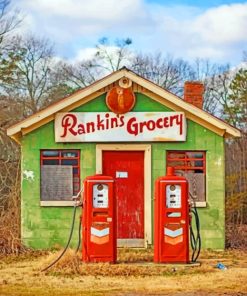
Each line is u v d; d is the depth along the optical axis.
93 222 15.66
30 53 46.25
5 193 23.81
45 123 19.39
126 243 19.30
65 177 19.36
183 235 15.87
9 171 25.53
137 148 19.38
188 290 12.99
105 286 13.38
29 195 19.28
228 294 12.55
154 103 19.41
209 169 19.48
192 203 18.08
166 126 19.39
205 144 19.48
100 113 19.36
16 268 15.80
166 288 13.19
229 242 20.41
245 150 40.25
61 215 19.25
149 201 19.31
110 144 19.36
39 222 19.23
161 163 19.39
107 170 19.39
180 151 19.50
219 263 16.42
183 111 19.44
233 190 34.47
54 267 15.35
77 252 16.67
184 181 15.93
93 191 15.70
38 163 19.33
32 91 45.66
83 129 19.33
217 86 48.91
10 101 39.72
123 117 19.38
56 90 47.62
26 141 19.33
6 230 18.95
